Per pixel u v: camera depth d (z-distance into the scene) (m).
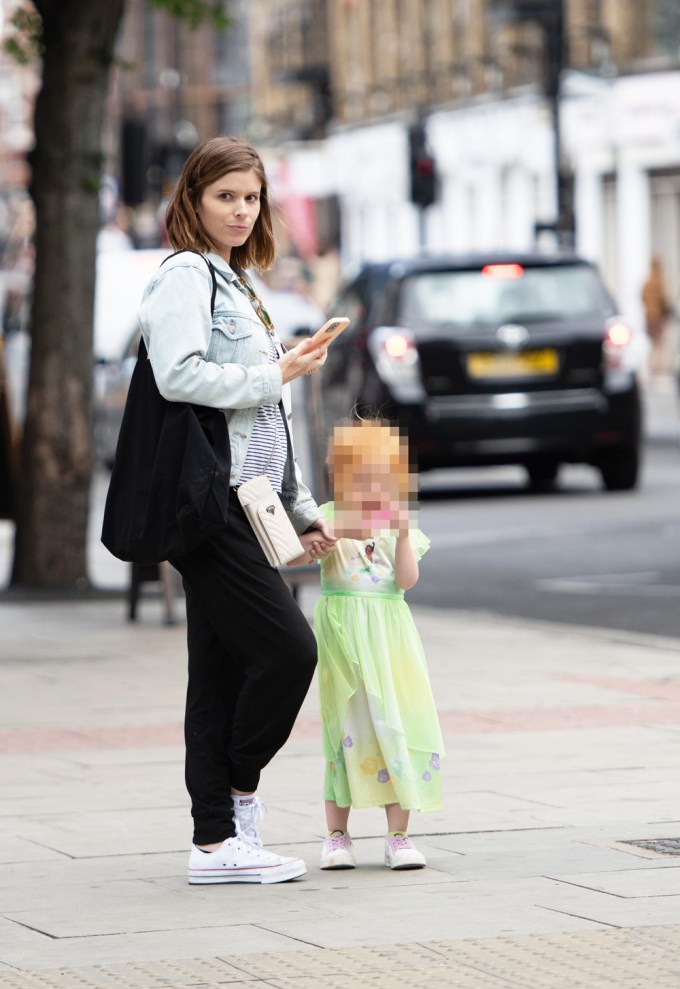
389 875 9.40
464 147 71.88
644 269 61.72
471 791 11.27
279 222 9.59
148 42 134.25
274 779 11.78
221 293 9.23
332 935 8.30
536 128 65.38
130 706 14.54
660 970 7.63
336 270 72.31
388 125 80.12
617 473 32.25
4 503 23.67
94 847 10.09
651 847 9.79
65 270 22.27
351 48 90.19
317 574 17.61
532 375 30.98
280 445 9.38
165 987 7.55
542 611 20.06
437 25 77.69
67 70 22.20
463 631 18.55
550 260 31.66
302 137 95.81
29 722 13.88
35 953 8.09
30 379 22.44
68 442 22.33
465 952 7.95
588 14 62.75
